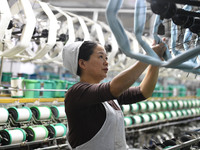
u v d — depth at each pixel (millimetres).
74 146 1331
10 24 2959
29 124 3287
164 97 6078
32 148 3533
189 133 3660
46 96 3732
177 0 1050
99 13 4641
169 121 5945
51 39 2943
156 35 1194
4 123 2990
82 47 1347
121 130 1398
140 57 971
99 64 1336
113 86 1070
